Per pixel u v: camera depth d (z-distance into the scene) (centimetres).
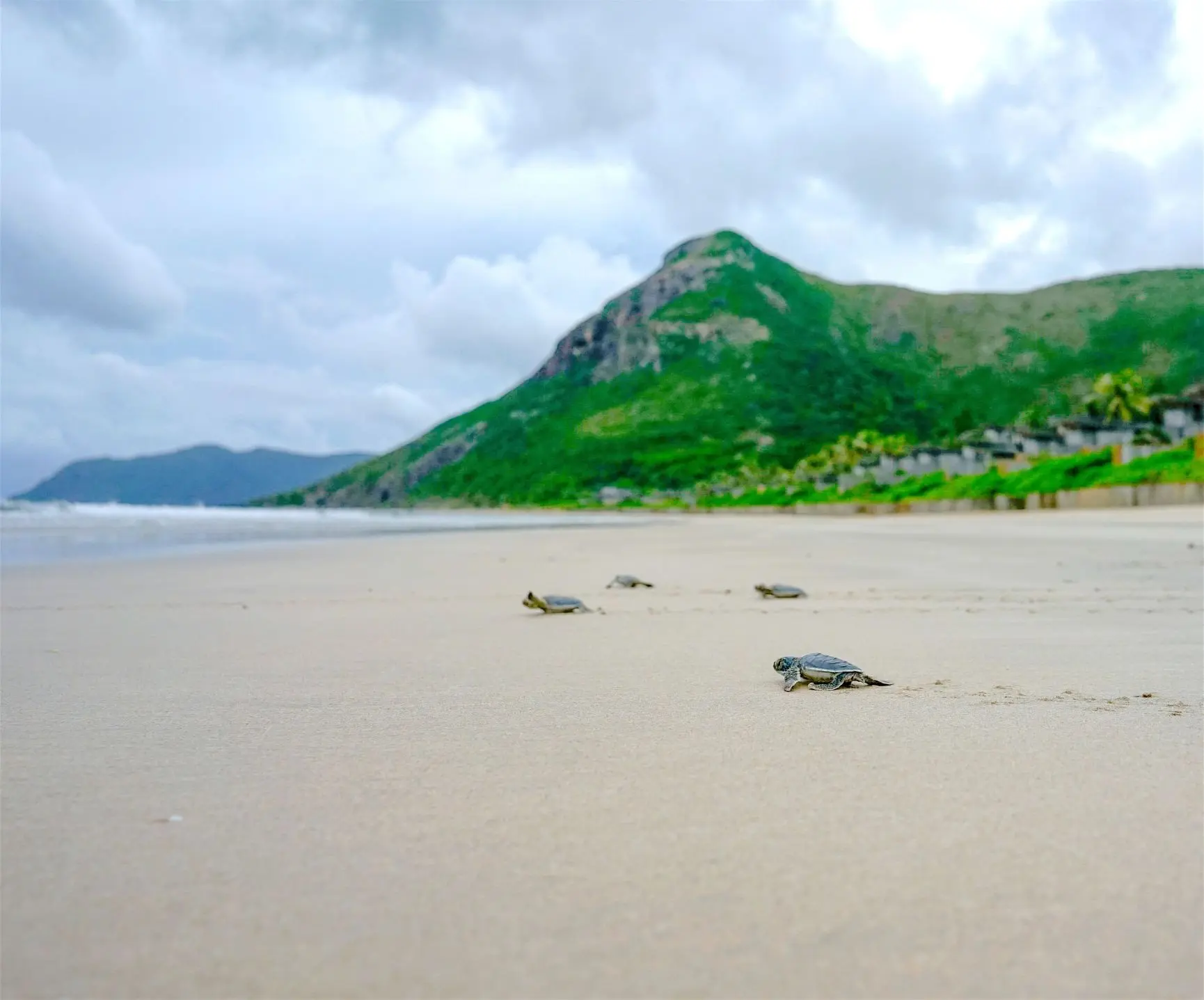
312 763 397
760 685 583
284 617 1023
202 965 218
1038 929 234
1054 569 1556
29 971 215
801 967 215
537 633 868
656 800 338
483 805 335
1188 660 648
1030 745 413
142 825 315
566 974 213
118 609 1111
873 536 3228
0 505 8912
